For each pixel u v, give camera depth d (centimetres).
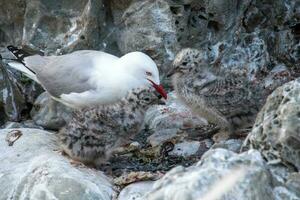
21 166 1163
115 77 1265
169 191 912
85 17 1521
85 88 1282
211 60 1574
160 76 1549
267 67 1595
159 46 1527
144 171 1192
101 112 1152
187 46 1557
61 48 1562
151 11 1514
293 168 1013
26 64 1392
